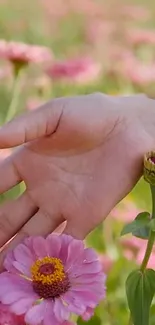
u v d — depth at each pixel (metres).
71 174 0.47
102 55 1.33
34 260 0.41
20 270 0.40
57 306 0.38
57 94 1.02
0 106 1.04
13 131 0.44
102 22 1.51
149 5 1.75
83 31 1.58
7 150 0.69
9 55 0.85
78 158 0.47
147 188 0.75
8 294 0.38
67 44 1.54
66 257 0.41
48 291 0.39
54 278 0.39
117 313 0.57
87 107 0.46
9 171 0.47
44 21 1.65
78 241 0.41
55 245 0.41
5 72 1.01
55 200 0.46
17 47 0.86
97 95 0.48
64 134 0.46
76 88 1.03
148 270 0.42
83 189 0.46
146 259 0.41
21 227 0.47
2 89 1.04
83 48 1.47
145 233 0.41
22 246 0.41
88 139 0.46
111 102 0.48
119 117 0.47
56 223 0.46
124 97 0.49
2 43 0.86
